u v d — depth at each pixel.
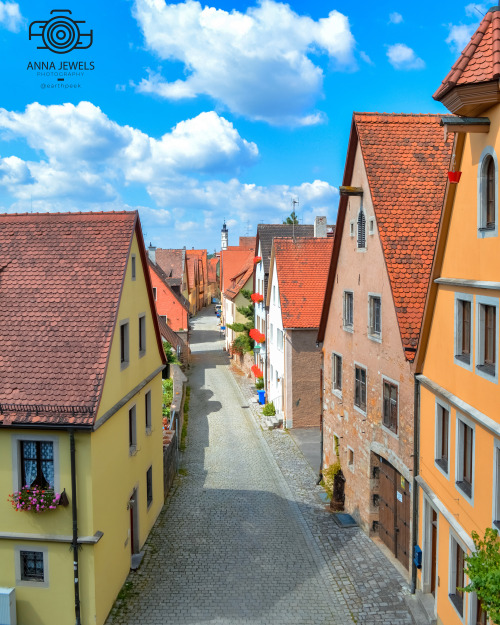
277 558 15.55
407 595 13.48
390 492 15.55
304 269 29.98
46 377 12.06
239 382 40.38
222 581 14.32
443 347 11.83
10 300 13.54
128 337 14.71
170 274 70.38
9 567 11.98
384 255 14.64
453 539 11.38
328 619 12.71
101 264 14.12
